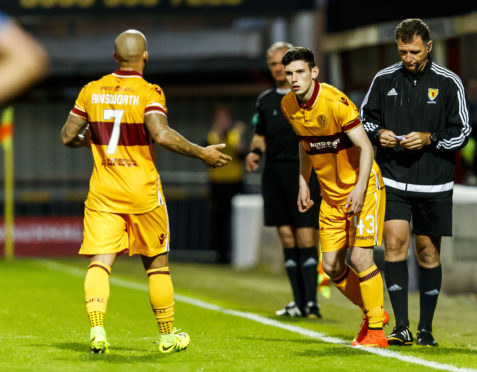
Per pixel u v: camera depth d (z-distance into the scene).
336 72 40.59
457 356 15.95
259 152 23.56
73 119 15.93
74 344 17.02
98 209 15.55
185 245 46.31
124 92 15.41
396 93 17.72
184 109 48.66
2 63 18.36
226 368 14.32
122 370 14.02
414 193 17.55
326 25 40.84
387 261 17.84
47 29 46.53
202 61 47.12
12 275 34.12
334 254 17.23
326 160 16.80
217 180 44.09
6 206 45.31
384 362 15.07
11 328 19.91
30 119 49.81
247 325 20.89
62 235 45.97
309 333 19.45
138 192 15.44
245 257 41.75
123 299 26.70
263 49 46.88
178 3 43.25
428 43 17.28
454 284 28.34
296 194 22.53
